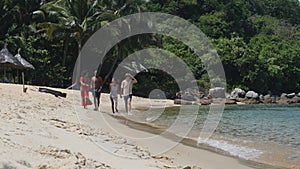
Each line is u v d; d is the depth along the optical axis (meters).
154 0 60.38
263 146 11.67
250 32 68.06
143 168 7.41
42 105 15.84
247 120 20.42
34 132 8.87
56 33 36.41
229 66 50.84
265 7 84.25
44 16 38.75
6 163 5.79
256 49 57.38
